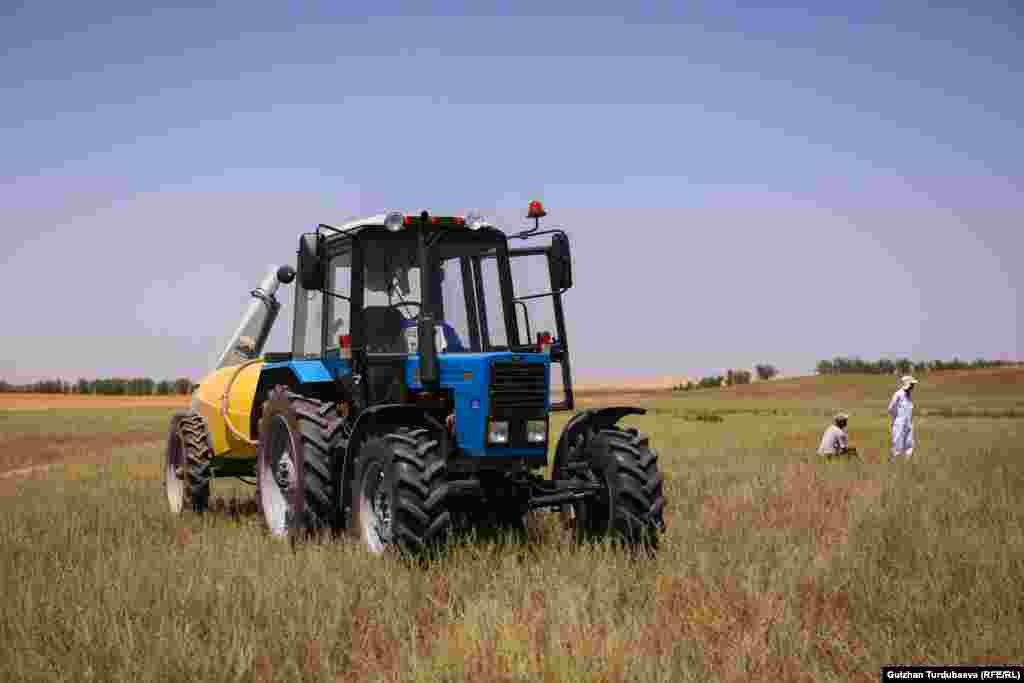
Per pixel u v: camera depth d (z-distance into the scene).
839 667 5.14
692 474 14.09
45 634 5.64
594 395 129.25
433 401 8.45
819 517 9.75
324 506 8.76
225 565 7.30
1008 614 5.78
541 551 7.89
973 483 12.07
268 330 13.51
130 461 20.58
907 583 6.42
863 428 32.84
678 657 5.17
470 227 8.69
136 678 4.94
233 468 12.20
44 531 9.54
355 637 5.67
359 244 8.59
